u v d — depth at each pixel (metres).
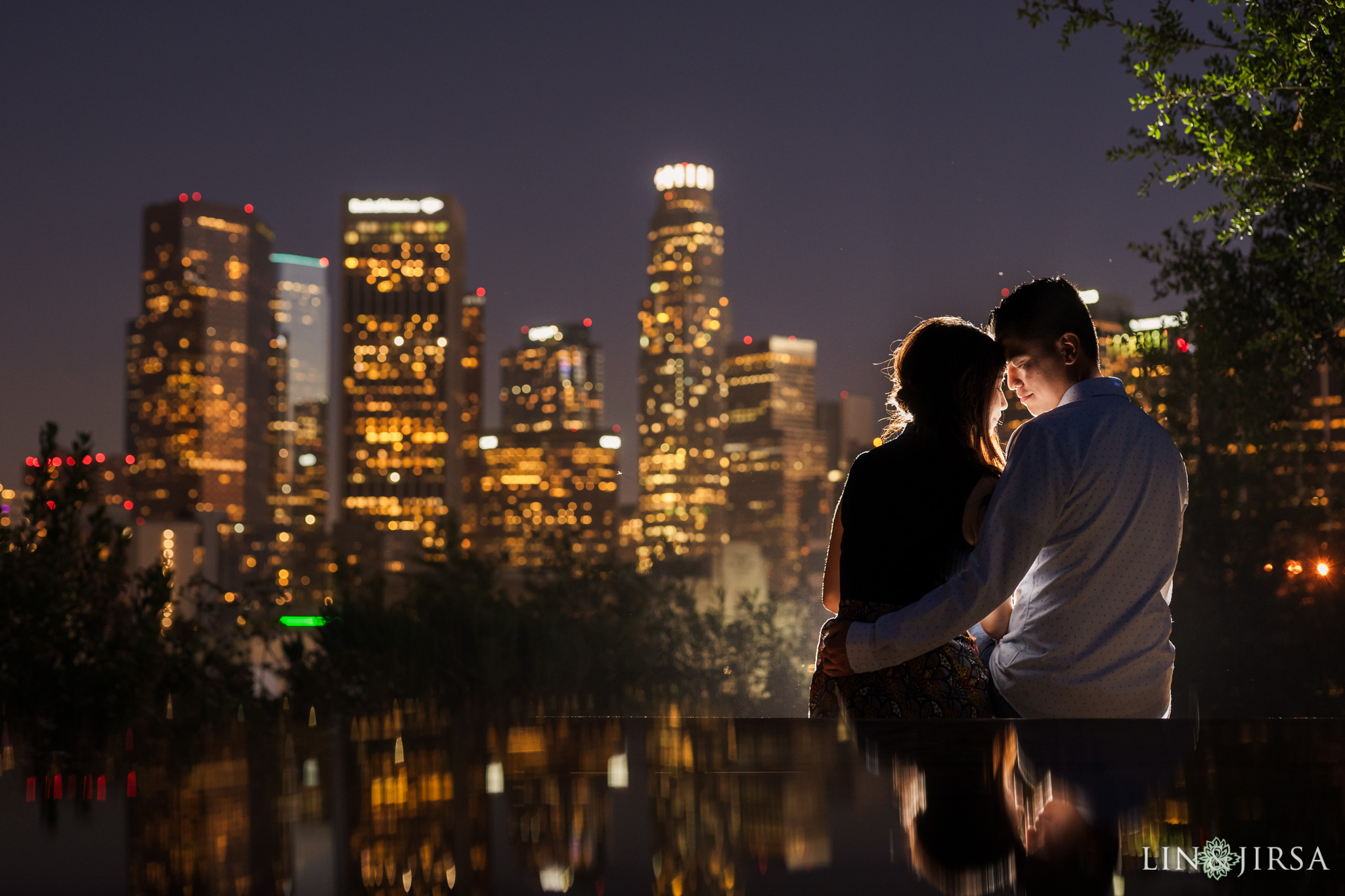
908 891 0.45
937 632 2.06
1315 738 0.89
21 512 4.33
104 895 0.42
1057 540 2.15
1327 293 5.00
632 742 0.86
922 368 2.31
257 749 0.79
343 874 0.47
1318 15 4.47
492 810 0.62
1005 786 0.70
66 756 0.76
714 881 0.46
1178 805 0.64
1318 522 7.41
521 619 5.84
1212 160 4.86
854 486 2.31
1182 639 7.31
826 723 0.97
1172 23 4.86
